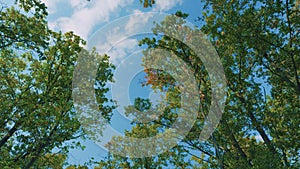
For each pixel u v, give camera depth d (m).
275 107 13.15
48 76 14.10
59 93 14.05
